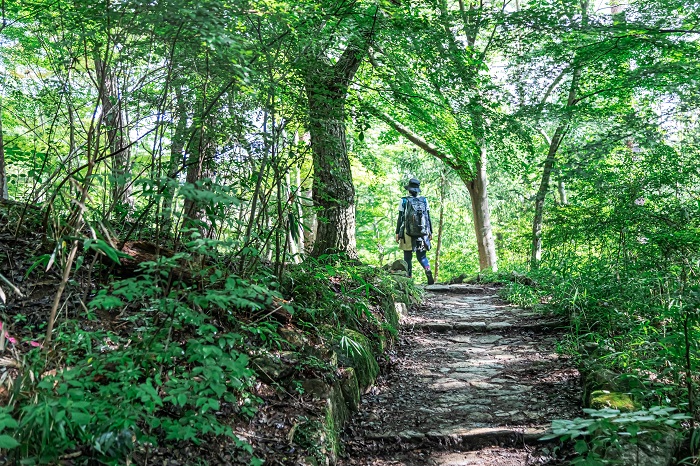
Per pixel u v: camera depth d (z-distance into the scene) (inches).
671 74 301.0
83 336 106.8
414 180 423.5
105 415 89.7
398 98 250.8
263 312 164.7
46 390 89.3
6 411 79.4
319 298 194.4
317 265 203.0
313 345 168.7
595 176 257.3
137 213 164.9
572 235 267.0
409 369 206.2
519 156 444.8
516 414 159.8
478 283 422.6
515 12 293.0
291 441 126.0
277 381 146.0
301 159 187.3
